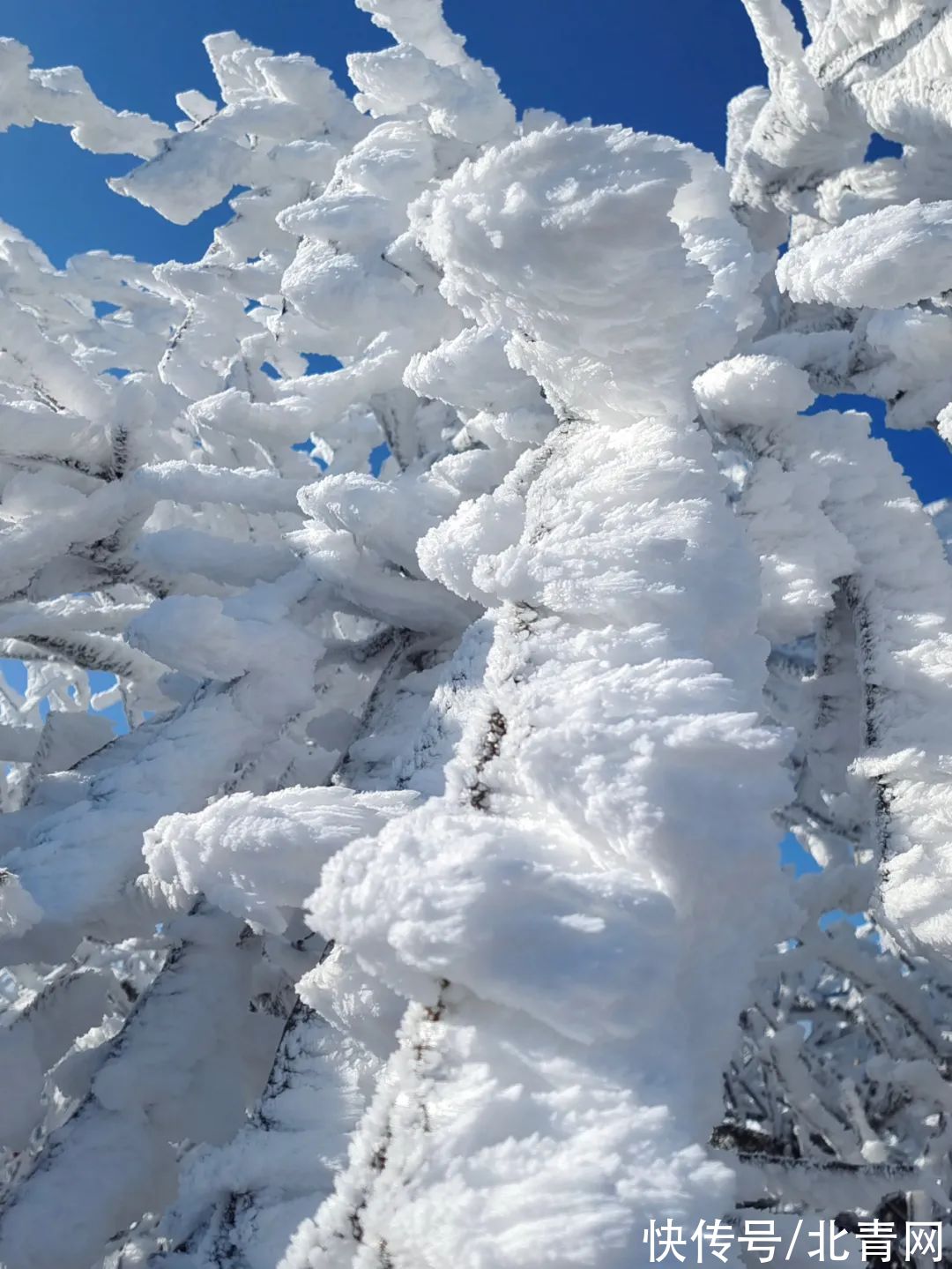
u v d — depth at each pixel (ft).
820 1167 5.47
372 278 7.42
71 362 5.93
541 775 2.14
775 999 8.91
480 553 3.46
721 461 8.08
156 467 6.22
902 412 6.67
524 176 2.37
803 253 4.49
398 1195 1.73
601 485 2.99
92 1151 4.13
